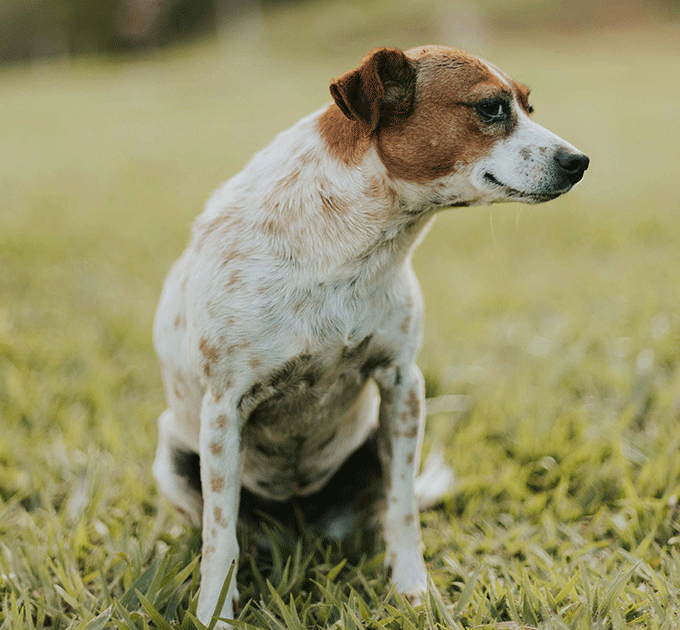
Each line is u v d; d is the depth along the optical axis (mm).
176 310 2852
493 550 2873
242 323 2492
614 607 2268
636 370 3969
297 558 2730
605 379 4047
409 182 2533
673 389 3781
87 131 18438
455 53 2598
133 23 55938
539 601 2395
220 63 38594
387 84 2518
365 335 2604
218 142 15484
